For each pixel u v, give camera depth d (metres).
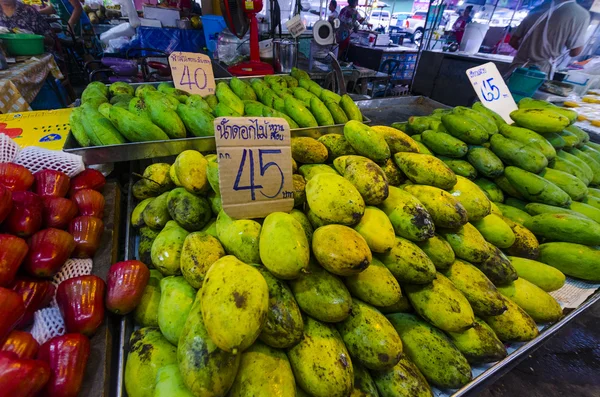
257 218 1.14
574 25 3.73
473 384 0.99
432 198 1.19
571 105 3.19
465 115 1.83
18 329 0.92
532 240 1.43
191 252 0.99
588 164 1.96
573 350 1.78
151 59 5.34
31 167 1.38
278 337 0.81
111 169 1.71
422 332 1.03
